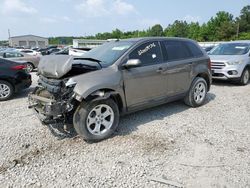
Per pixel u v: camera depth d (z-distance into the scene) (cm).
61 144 395
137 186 291
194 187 289
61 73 380
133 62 421
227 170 323
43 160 347
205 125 480
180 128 463
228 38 6825
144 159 352
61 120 391
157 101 503
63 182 299
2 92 682
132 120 504
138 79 453
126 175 313
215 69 891
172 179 305
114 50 474
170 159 352
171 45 537
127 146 390
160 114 542
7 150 374
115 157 356
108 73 414
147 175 313
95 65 423
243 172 318
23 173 316
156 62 491
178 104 621
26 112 561
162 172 320
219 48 1022
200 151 374
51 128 454
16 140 407
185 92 565
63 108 372
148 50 485
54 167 330
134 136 427
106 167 331
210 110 577
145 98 475
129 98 446
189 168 329
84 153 368
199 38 7219
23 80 720
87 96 381
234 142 405
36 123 484
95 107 396
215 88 849
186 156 360
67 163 340
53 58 413
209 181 300
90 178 307
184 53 561
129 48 456
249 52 943
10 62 701
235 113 557
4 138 414
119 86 423
